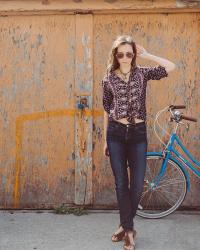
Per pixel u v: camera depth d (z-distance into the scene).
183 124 5.21
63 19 5.30
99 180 5.39
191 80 5.27
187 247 4.39
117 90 4.30
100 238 4.62
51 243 4.50
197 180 5.36
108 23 5.28
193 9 5.16
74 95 5.34
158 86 5.30
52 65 5.34
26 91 5.38
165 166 5.12
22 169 5.43
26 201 5.46
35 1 5.20
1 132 5.41
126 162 4.41
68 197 5.43
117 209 5.41
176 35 5.25
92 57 5.29
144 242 4.50
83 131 5.33
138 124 4.34
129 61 4.27
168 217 5.21
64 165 5.40
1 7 5.22
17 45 5.34
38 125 5.39
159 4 5.12
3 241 4.55
